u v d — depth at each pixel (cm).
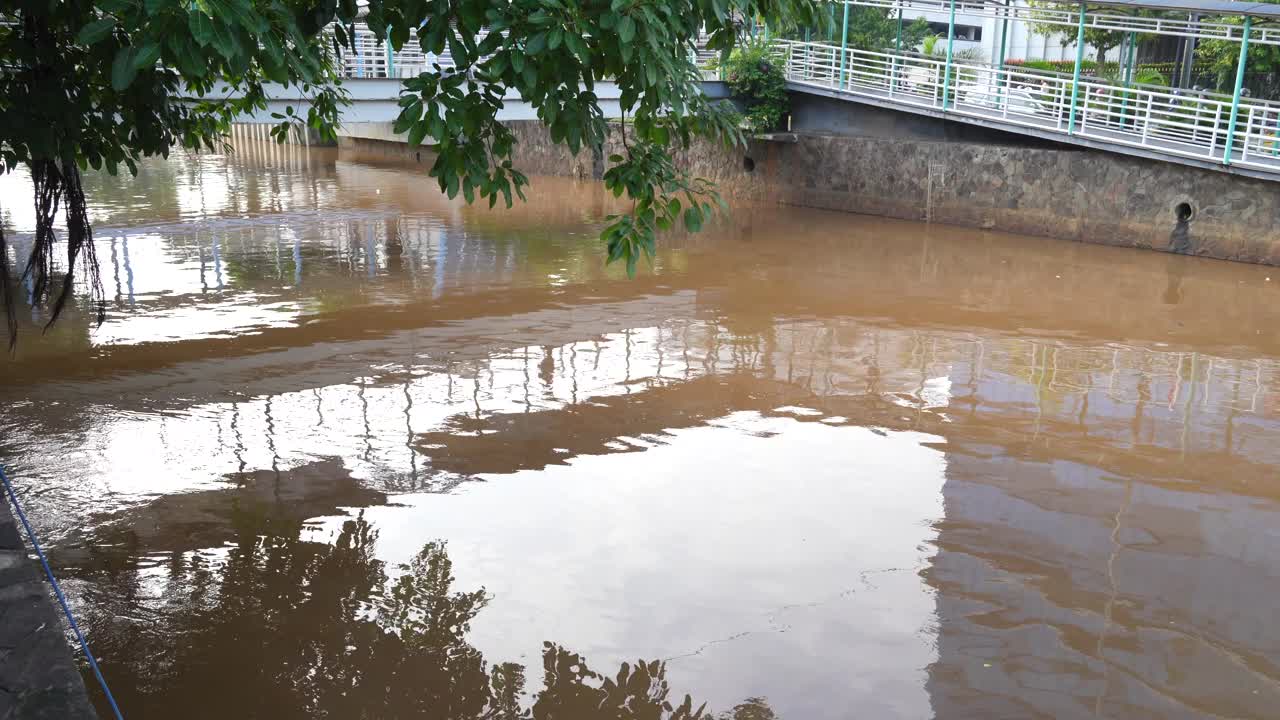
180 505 721
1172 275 1569
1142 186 1780
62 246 1725
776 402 966
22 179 2767
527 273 1563
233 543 668
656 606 595
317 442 845
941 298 1413
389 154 3788
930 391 1004
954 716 496
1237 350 1164
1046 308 1359
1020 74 1989
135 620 572
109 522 693
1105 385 1027
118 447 827
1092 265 1648
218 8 297
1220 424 916
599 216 2227
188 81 616
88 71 543
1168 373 1071
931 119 2164
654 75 372
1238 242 1667
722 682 522
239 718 488
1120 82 2047
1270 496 761
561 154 3070
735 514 720
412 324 1240
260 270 1558
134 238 1836
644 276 1551
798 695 512
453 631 567
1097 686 520
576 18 373
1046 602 605
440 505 729
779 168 2459
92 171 3055
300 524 696
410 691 511
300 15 409
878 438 874
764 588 618
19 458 799
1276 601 609
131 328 1194
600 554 658
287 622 573
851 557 658
